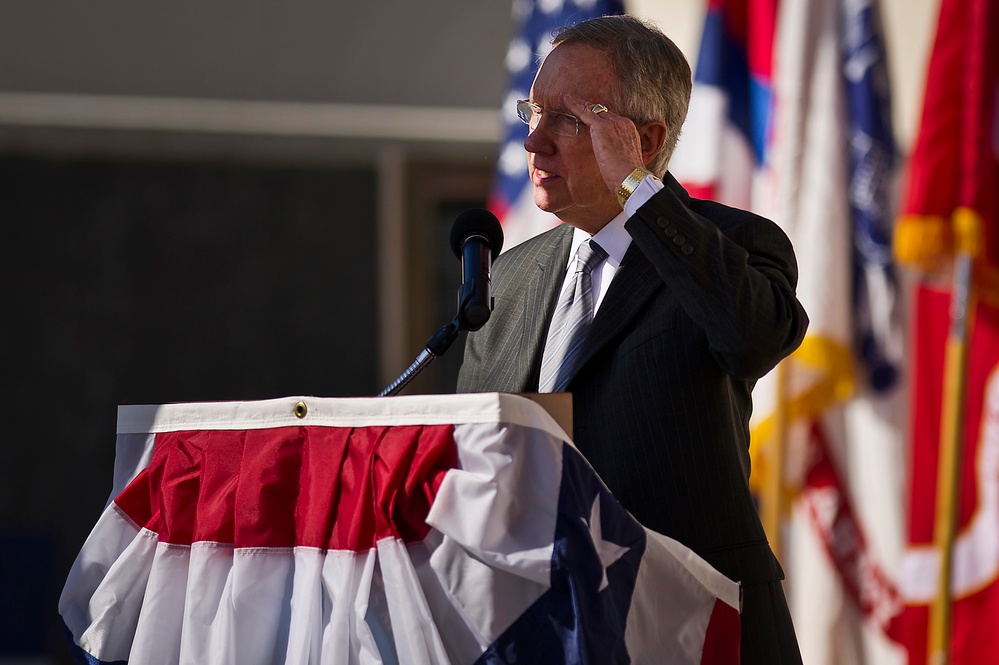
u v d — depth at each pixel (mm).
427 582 3873
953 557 10664
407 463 3908
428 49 15961
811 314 11305
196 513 4312
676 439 4816
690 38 14703
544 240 5969
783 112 11312
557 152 5164
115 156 16156
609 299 5086
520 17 12766
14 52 15297
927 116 11375
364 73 15867
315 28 15844
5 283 15898
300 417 4168
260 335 16219
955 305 11047
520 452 3846
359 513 3918
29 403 15758
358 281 16469
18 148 15977
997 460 11742
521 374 5418
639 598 4035
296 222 16422
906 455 12586
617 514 4000
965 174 11180
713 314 4512
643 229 4590
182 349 16062
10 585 15117
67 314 15953
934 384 12328
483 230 5125
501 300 5832
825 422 12117
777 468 11062
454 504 3797
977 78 11164
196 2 15664
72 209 16078
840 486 12117
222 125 15812
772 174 11383
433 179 16688
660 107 5293
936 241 11133
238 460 4273
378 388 16328
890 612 12266
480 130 16125
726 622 4215
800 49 11328
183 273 16172
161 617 4281
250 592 4035
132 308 16047
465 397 3871
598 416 4961
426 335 16500
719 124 11742
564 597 3795
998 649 11602
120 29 15523
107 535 4535
